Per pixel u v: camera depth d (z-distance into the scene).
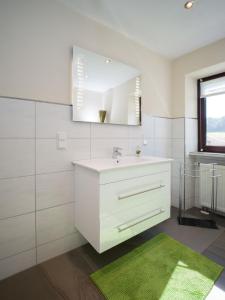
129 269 1.35
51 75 1.44
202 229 1.94
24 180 1.35
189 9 1.55
